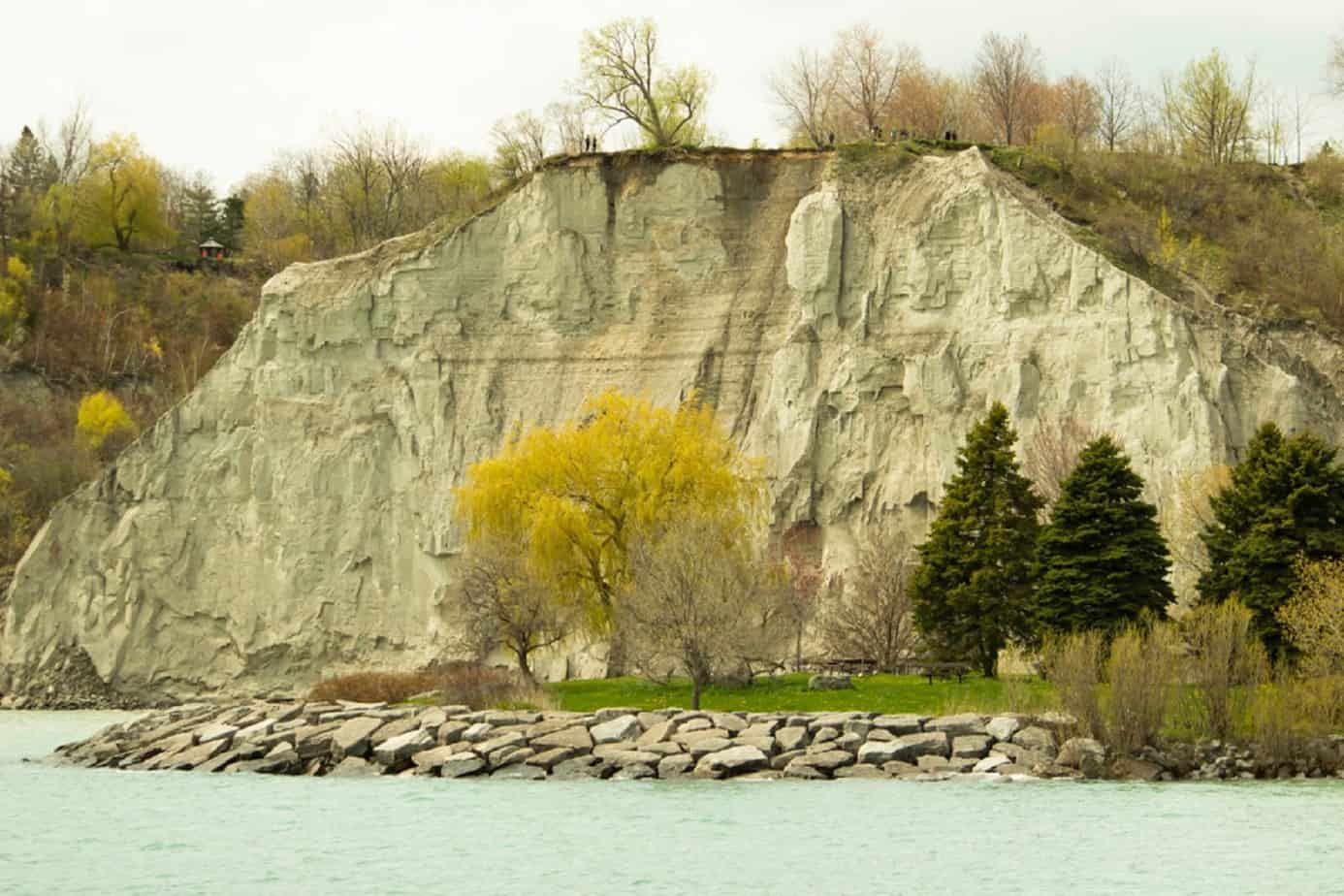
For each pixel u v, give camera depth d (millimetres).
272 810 47969
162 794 51500
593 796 49250
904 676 66500
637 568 61969
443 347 93000
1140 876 38938
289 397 94562
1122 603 60531
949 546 65625
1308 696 53844
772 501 84625
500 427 90938
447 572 89250
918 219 86750
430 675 70375
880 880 38688
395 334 94062
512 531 69812
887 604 71188
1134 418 78000
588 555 68688
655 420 72375
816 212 88188
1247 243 88000
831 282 87312
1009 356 81938
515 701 62000
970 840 42469
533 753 54438
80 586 94375
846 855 40750
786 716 55500
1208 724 53844
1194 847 41562
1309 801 47656
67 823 46312
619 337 91562
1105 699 53812
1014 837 42781
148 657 92562
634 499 68562
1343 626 54562
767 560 75625
